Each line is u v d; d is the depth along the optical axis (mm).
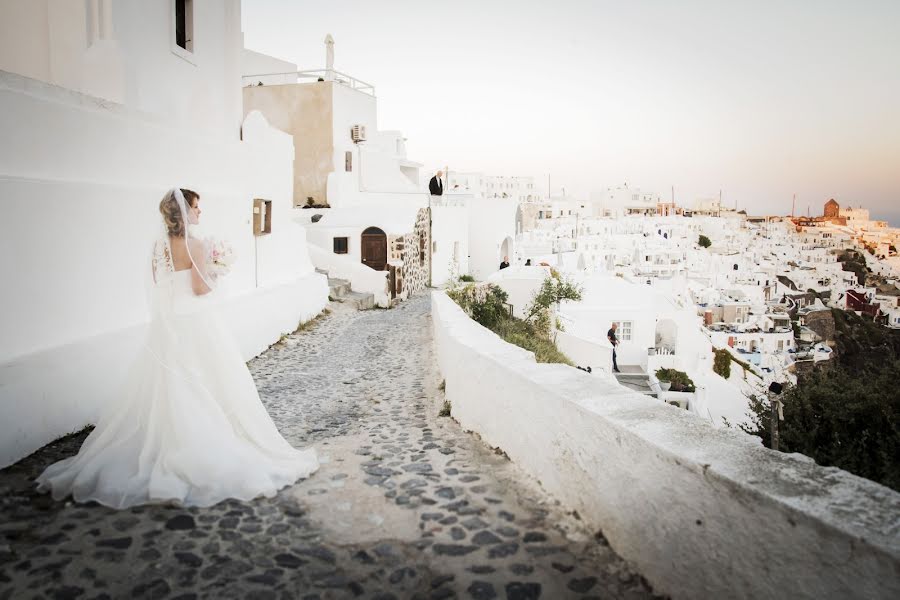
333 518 3986
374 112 31734
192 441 4309
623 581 3090
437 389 8570
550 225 92625
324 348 12164
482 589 3080
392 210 24672
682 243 104062
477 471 4918
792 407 7836
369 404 7980
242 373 4859
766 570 2291
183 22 11133
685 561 2746
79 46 8125
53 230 5840
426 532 3762
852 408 7148
